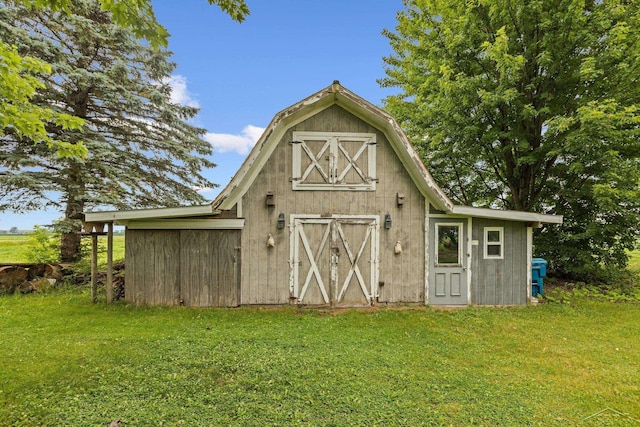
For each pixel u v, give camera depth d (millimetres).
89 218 7629
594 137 9242
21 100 4176
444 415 3451
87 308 7629
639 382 4340
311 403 3602
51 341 5367
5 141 10375
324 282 8172
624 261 11102
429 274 8367
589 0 10344
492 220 8492
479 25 11516
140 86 12484
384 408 3543
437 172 13531
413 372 4441
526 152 11242
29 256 11891
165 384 3945
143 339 5504
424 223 8375
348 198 8234
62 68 10156
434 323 6836
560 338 6008
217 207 7754
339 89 7730
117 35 11414
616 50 9133
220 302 8016
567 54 10219
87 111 12125
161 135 13477
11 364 4426
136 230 8023
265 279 8086
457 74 11125
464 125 11578
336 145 8188
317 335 5906
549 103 10844
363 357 4910
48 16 10641
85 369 4309
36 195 10570
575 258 11047
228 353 4945
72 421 3203
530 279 8531
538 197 11688
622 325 6836
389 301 8289
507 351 5344
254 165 7789
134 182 11938
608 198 9367
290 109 7695
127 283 7977
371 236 8281
